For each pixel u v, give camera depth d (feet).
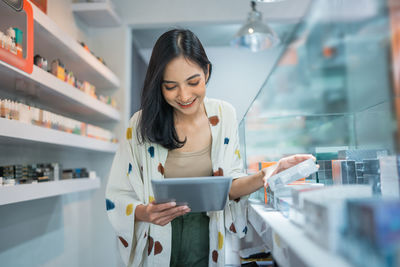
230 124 3.91
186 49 3.12
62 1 8.45
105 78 8.75
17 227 6.12
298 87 1.85
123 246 3.59
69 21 8.87
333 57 1.41
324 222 1.32
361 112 2.31
